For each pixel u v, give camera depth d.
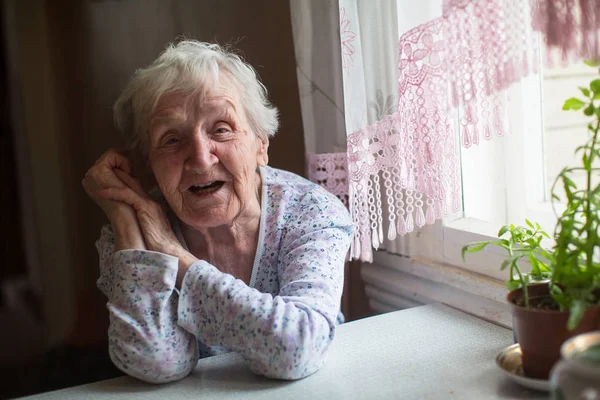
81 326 1.81
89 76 1.67
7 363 1.80
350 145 1.33
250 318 1.12
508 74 1.03
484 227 1.49
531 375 1.00
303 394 1.06
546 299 1.00
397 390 1.04
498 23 1.03
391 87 1.27
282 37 1.77
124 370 1.15
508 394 0.99
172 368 1.14
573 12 0.91
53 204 1.75
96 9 1.64
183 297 1.18
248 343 1.12
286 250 1.34
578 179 1.62
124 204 1.30
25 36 1.64
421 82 1.17
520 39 1.01
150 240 1.26
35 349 1.81
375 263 1.79
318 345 1.13
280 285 1.31
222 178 1.27
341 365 1.16
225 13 1.72
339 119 1.58
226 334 1.14
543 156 1.49
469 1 1.06
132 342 1.15
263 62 1.77
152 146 1.29
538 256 1.29
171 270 1.19
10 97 1.67
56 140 1.70
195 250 1.38
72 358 1.82
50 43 1.65
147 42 1.68
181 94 1.26
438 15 1.16
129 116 1.38
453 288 1.51
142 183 1.47
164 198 1.42
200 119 1.25
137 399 1.10
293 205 1.39
